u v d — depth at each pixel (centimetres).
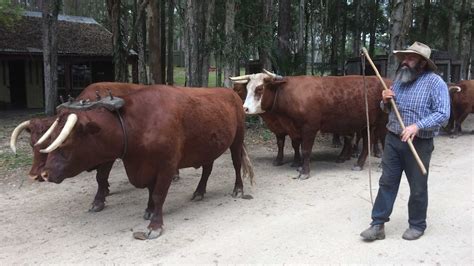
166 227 530
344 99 792
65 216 575
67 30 2028
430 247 462
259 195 667
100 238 499
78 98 590
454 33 3053
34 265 431
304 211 587
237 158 655
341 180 757
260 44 1288
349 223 539
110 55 1936
